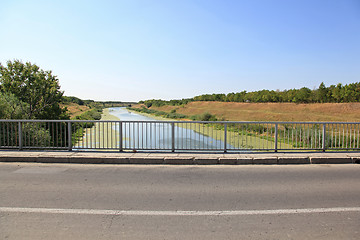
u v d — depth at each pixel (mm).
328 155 7641
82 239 3027
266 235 3166
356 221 3584
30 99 19078
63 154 7555
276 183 5422
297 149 8328
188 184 5316
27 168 6539
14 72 19188
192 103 87500
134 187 5082
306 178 5816
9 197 4426
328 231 3277
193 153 7934
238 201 4355
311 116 42969
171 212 3873
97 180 5535
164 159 7219
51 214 3740
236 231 3271
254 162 7293
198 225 3441
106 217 3672
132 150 8297
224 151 8180
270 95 63812
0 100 15133
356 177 5906
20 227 3311
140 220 3586
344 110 42625
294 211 3934
